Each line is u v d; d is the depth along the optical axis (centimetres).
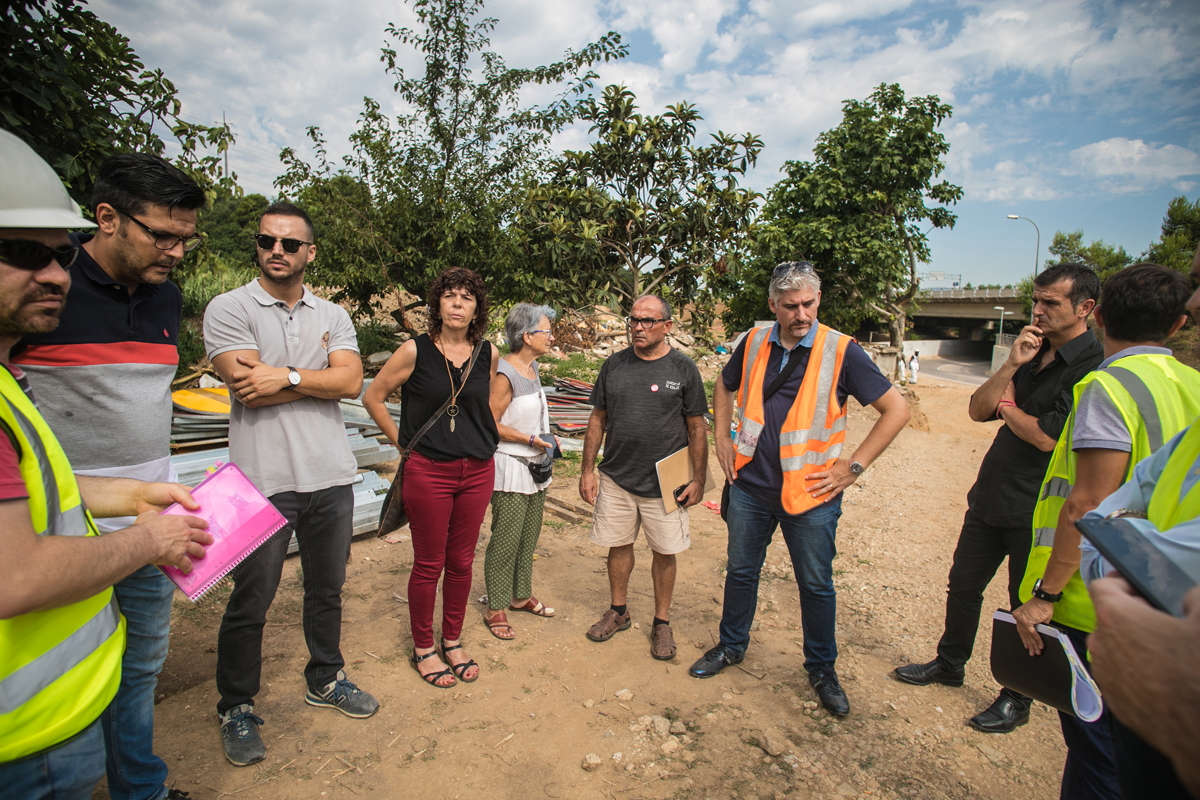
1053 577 192
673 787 248
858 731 285
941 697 315
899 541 546
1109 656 94
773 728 285
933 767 264
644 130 821
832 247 1944
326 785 240
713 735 280
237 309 238
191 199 192
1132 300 199
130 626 198
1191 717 83
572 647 348
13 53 372
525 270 966
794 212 2127
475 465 296
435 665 308
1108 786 184
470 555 310
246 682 252
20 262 118
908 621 396
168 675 301
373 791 239
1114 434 182
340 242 1003
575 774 253
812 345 296
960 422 1398
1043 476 275
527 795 241
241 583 238
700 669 322
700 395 339
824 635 301
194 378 702
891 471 833
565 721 285
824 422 291
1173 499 117
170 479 215
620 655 342
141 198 182
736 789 248
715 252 869
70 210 127
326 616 275
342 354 260
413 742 266
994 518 288
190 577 178
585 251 812
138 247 186
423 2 933
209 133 533
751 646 357
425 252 1027
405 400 294
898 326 2248
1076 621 190
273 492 247
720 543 516
